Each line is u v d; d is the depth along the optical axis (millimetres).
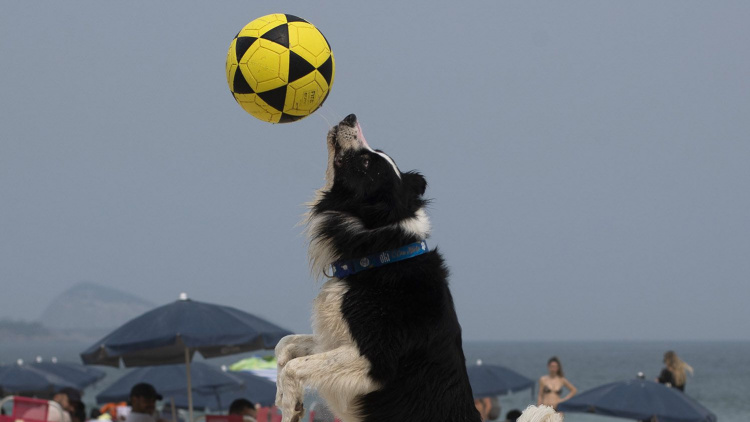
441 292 5086
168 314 10875
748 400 55562
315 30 5477
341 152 5379
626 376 96188
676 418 14070
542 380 17766
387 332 4875
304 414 4992
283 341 5414
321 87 5414
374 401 4977
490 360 166250
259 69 5262
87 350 11016
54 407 9539
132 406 11852
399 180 5297
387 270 5035
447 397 4977
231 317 10945
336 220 5254
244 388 15766
